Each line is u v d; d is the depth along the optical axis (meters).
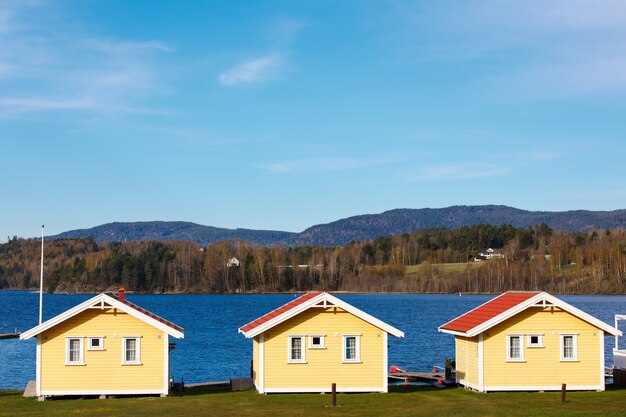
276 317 39.56
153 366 38.97
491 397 38.50
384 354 40.25
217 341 87.94
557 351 40.66
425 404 36.19
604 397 38.44
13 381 55.72
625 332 105.25
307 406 35.62
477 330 39.88
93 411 34.31
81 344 38.50
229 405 35.97
